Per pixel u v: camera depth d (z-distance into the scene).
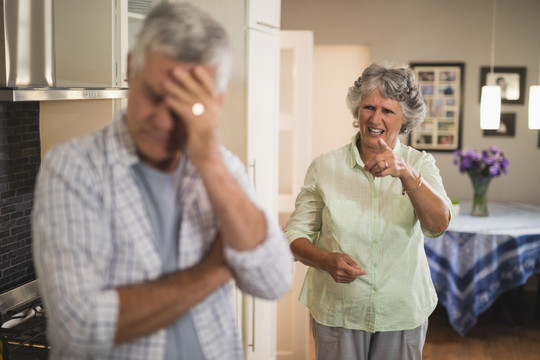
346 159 1.99
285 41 3.85
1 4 1.70
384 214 1.92
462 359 3.93
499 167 4.37
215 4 2.79
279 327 3.63
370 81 1.89
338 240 1.94
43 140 2.29
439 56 5.43
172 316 0.92
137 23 2.41
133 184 0.94
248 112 2.83
